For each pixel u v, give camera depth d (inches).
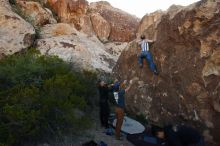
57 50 319.9
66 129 194.4
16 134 171.5
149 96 248.1
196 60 209.9
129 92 264.1
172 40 232.2
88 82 260.7
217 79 196.2
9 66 232.5
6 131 171.5
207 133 200.5
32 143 179.9
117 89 212.1
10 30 304.0
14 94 194.7
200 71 205.3
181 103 217.5
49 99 191.0
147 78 255.3
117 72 295.1
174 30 228.5
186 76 214.4
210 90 198.5
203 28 209.6
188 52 217.9
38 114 180.4
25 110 183.8
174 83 224.7
